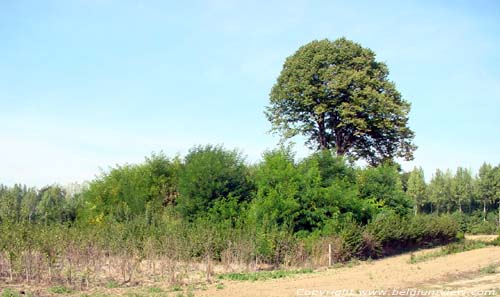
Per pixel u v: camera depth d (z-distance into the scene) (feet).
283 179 86.02
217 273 62.44
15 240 54.70
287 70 139.33
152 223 85.46
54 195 144.77
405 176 266.77
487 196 256.11
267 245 71.36
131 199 104.78
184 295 46.06
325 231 83.35
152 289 49.19
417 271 66.49
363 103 129.08
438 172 270.67
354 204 93.40
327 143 139.95
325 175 97.91
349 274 63.98
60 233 59.52
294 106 137.39
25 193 133.80
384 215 102.89
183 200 92.73
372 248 86.07
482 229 196.34
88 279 52.90
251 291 48.52
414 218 112.37
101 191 111.96
